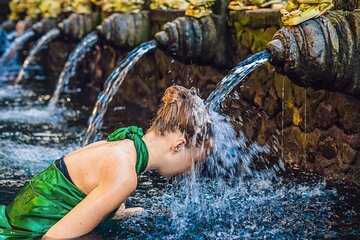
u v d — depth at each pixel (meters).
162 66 8.05
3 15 15.56
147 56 8.41
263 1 6.27
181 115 3.74
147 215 4.16
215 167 5.19
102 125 7.45
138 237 3.79
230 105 6.21
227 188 4.80
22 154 6.13
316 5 4.61
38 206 3.71
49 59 12.53
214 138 3.89
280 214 4.23
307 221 4.10
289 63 4.57
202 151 3.85
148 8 8.47
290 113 5.63
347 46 4.62
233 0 6.39
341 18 4.69
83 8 9.69
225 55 6.54
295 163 5.57
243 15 6.19
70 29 9.55
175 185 4.80
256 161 5.59
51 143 6.68
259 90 6.00
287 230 3.95
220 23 6.48
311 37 4.56
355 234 3.88
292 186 4.89
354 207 4.36
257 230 3.94
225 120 5.45
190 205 4.40
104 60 9.87
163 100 3.86
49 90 10.59
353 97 4.90
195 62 6.62
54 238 3.54
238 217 4.17
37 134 7.14
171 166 3.81
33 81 11.67
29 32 12.27
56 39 10.98
